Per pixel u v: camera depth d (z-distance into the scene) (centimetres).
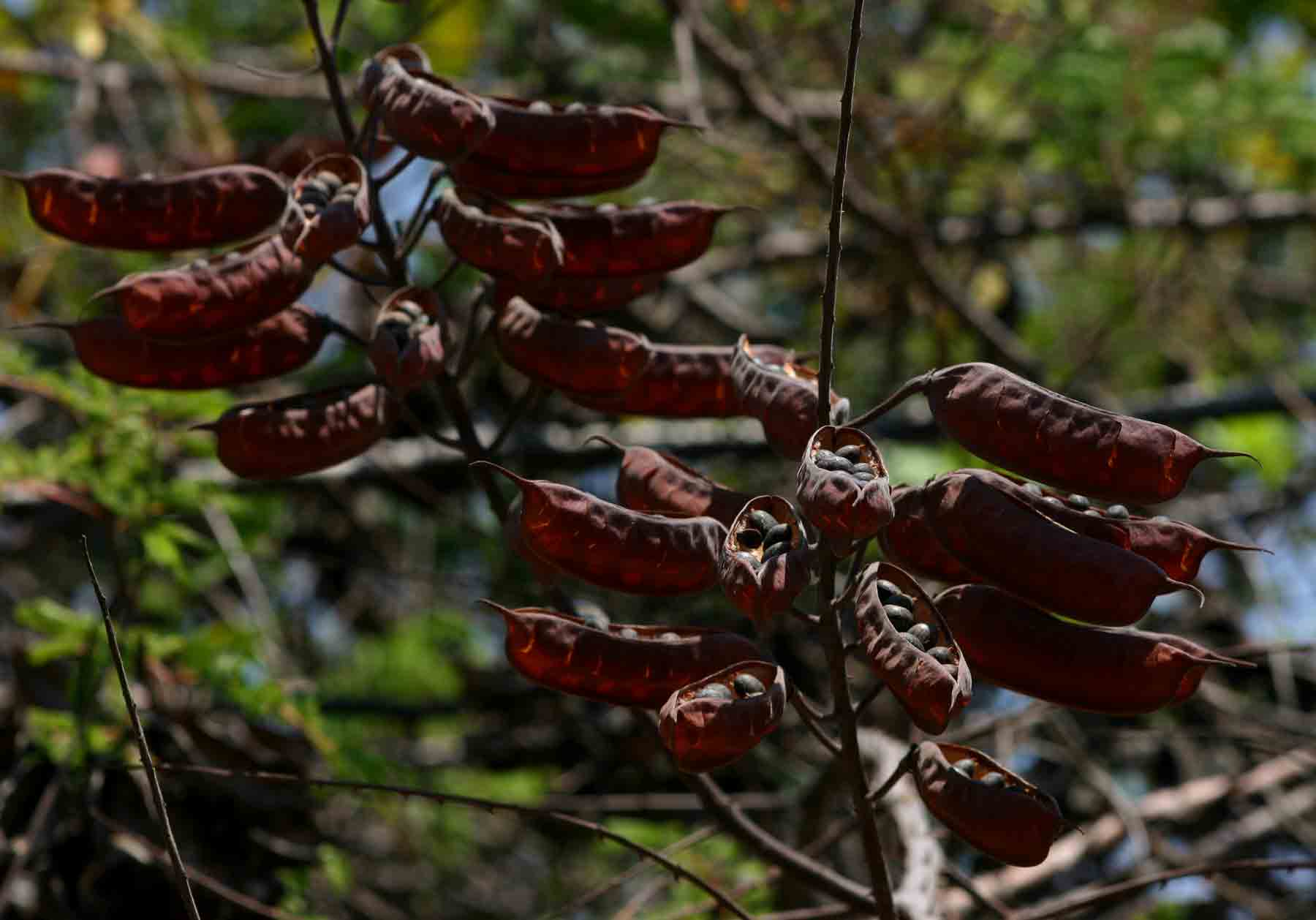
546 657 276
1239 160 907
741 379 286
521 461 731
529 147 318
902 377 862
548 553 276
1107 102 852
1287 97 883
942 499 266
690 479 300
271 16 1023
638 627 287
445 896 823
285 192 325
